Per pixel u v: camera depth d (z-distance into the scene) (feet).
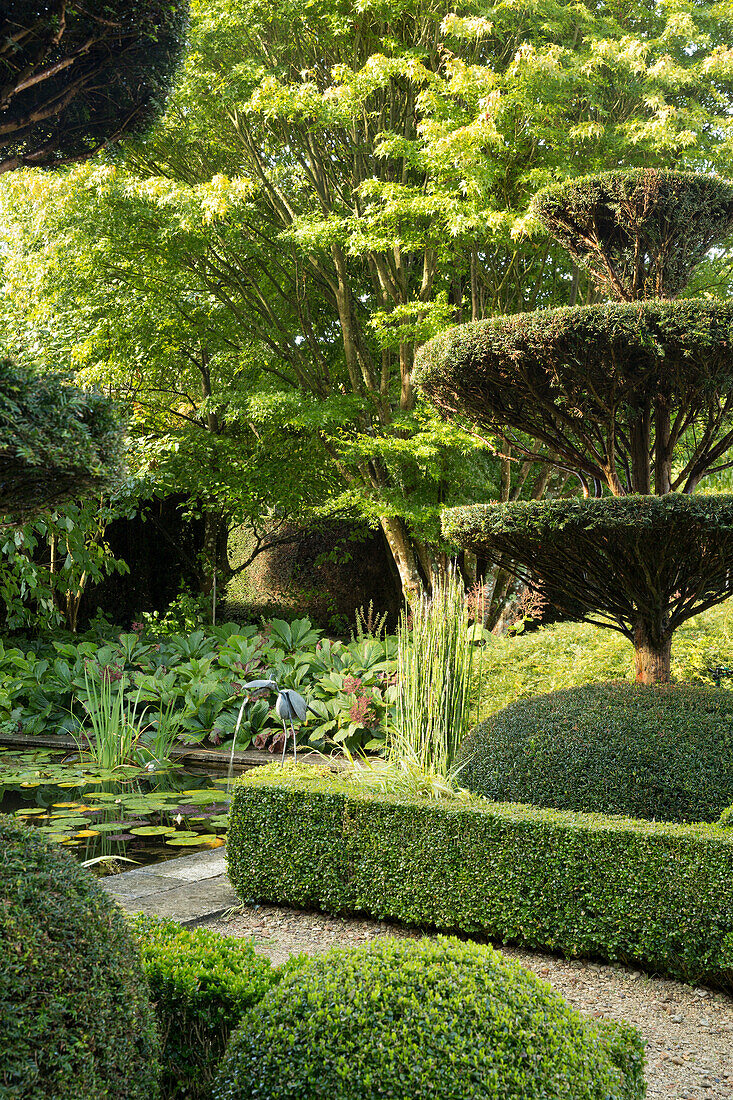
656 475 14.52
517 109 24.00
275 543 43.98
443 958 6.07
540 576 14.64
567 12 25.73
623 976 10.09
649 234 14.33
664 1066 7.87
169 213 27.12
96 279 30.40
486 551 14.75
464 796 12.62
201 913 11.73
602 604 14.42
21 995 4.76
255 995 6.56
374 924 11.84
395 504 27.84
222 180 24.66
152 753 22.12
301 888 12.15
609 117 27.20
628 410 13.83
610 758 11.93
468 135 22.21
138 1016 5.45
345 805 12.00
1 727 25.75
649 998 9.51
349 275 32.40
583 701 13.16
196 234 27.61
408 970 5.83
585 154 26.25
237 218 27.22
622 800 11.60
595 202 14.55
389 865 11.66
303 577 46.47
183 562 43.96
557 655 20.98
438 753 14.15
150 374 34.94
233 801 12.69
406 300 29.58
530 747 12.53
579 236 15.42
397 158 28.84
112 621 40.47
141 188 26.27
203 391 36.11
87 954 5.20
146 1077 5.46
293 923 11.84
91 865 13.88
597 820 10.83
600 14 28.43
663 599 13.61
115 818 16.78
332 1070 5.15
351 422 29.86
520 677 19.76
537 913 10.69
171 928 8.04
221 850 14.89
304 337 33.14
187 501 38.88
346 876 11.94
